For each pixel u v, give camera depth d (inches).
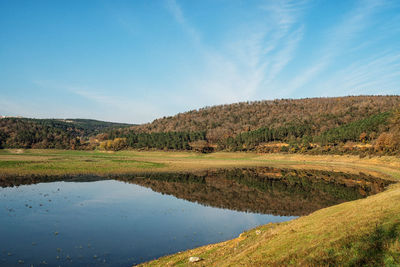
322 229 592.1
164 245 871.7
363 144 4709.6
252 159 5152.6
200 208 1393.9
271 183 2337.6
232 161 4685.0
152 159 4817.9
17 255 762.8
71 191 1734.7
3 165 2623.0
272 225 927.0
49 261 731.4
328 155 4672.7
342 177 2731.3
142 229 1027.9
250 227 1085.1
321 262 422.3
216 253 690.2
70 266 705.0
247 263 510.3
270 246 577.3
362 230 510.6
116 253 798.5
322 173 3105.3
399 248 415.8
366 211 662.5
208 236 968.3
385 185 2180.1
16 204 1330.0
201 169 3373.5
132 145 7017.7
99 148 6998.0
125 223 1098.1
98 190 1811.0
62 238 907.4
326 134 5344.5
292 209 1409.9
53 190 1742.1
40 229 987.9
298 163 4308.6
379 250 428.5
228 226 1093.8
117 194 1697.8
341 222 609.9
